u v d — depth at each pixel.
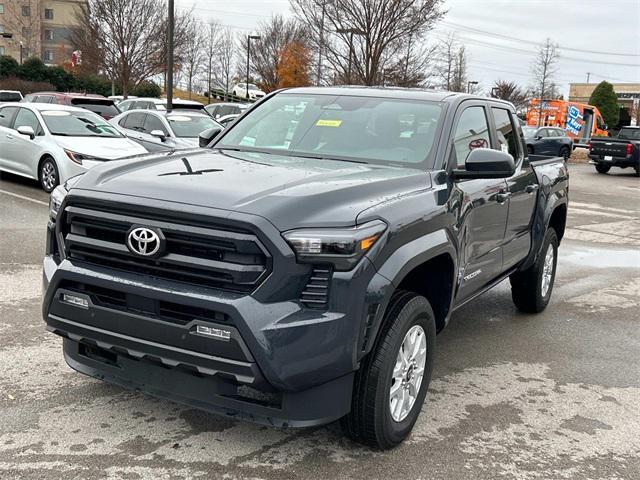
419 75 25.12
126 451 3.56
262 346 3.00
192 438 3.74
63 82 50.41
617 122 62.69
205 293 3.10
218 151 4.56
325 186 3.49
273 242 3.04
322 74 26.17
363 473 3.49
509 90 51.62
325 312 3.14
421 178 4.08
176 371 3.32
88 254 3.41
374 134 4.63
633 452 3.96
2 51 75.50
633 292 8.12
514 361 5.43
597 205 17.42
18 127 12.66
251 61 46.62
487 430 4.12
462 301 4.80
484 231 4.88
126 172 3.70
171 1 21.59
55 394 4.20
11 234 8.79
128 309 3.29
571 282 8.55
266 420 3.18
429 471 3.56
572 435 4.13
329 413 3.28
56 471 3.32
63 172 11.50
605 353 5.77
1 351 4.85
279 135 4.83
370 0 23.50
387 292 3.30
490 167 4.10
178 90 61.09
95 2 31.81
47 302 3.55
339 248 3.13
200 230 3.12
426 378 3.99
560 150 30.92
